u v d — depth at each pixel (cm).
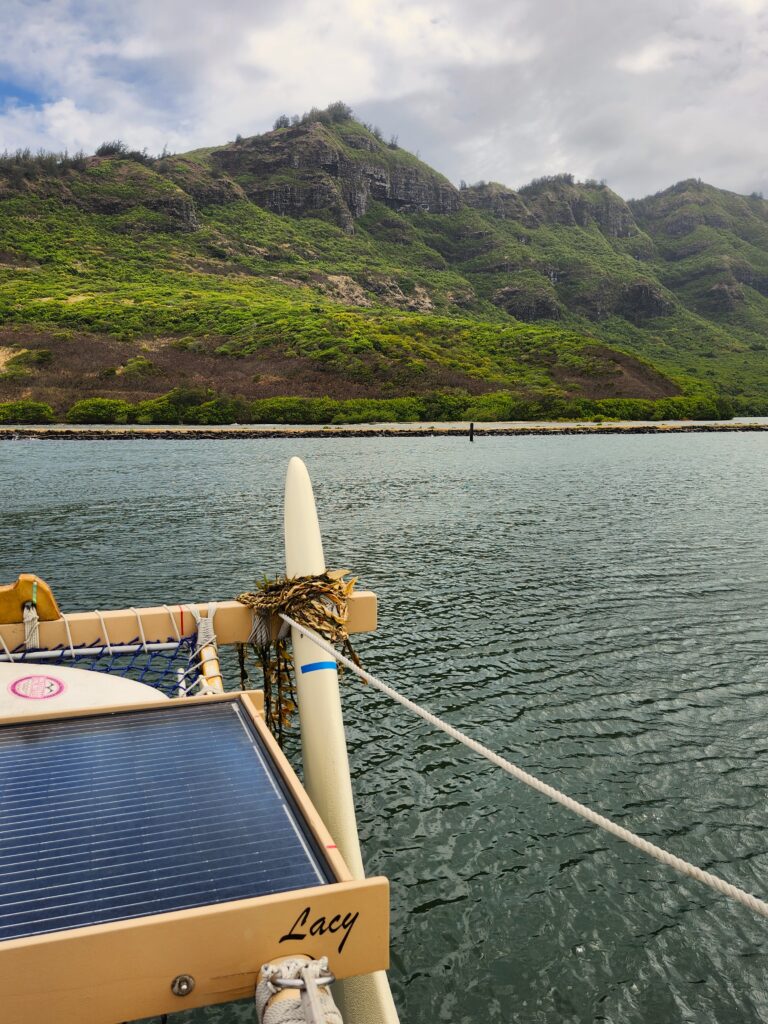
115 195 19000
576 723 882
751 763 795
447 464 4322
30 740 284
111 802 241
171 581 1520
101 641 475
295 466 507
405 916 563
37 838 220
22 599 459
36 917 186
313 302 16012
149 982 181
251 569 1623
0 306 11738
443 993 498
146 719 304
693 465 4303
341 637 434
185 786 251
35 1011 175
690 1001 495
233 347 10631
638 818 693
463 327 12988
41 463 4350
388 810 696
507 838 659
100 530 2105
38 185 18438
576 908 576
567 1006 491
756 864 634
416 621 1259
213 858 212
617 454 5084
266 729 285
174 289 14662
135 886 200
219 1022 480
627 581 1541
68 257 16025
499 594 1434
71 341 10444
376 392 9331
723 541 1978
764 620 1280
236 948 187
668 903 583
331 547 1892
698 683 1004
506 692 968
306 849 218
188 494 2953
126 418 8044
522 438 6844
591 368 10838
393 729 858
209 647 471
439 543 1945
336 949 195
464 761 788
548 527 2192
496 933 549
